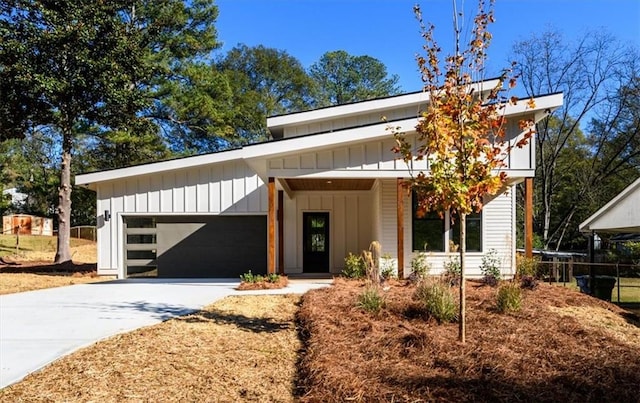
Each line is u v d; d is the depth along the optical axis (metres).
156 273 14.48
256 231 14.70
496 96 5.40
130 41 17.38
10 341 5.43
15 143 33.00
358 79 43.69
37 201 37.09
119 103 17.06
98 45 16.56
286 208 15.10
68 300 8.94
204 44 25.88
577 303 8.43
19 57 15.62
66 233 18.70
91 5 16.30
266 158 10.33
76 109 17.12
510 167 10.59
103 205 14.36
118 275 14.27
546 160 29.42
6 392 3.79
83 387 3.89
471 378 4.01
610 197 27.72
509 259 12.12
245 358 4.81
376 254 10.47
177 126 27.72
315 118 13.85
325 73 44.25
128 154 24.61
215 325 6.36
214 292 10.04
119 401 3.61
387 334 5.39
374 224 13.93
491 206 12.23
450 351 4.76
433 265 11.95
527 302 7.73
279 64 40.16
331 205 15.18
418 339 5.08
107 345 5.20
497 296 7.32
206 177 14.41
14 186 35.31
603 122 27.44
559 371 4.21
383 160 10.43
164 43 24.09
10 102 15.92
